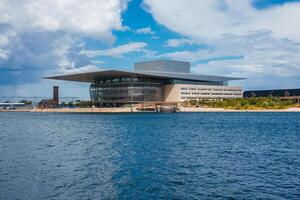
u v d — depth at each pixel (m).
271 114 147.88
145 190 21.12
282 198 19.41
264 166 28.56
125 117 130.38
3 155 35.09
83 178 24.17
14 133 65.56
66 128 77.75
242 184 22.47
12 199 19.45
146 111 181.50
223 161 30.98
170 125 83.44
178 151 37.50
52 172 26.20
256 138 51.94
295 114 146.50
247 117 122.81
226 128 72.81
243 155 34.59
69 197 19.78
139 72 181.62
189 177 24.50
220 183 22.75
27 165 29.14
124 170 26.94
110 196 19.94
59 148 40.75
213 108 180.12
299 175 25.02
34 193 20.55
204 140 49.06
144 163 29.98
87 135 58.84
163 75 192.38
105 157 33.38
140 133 61.44
